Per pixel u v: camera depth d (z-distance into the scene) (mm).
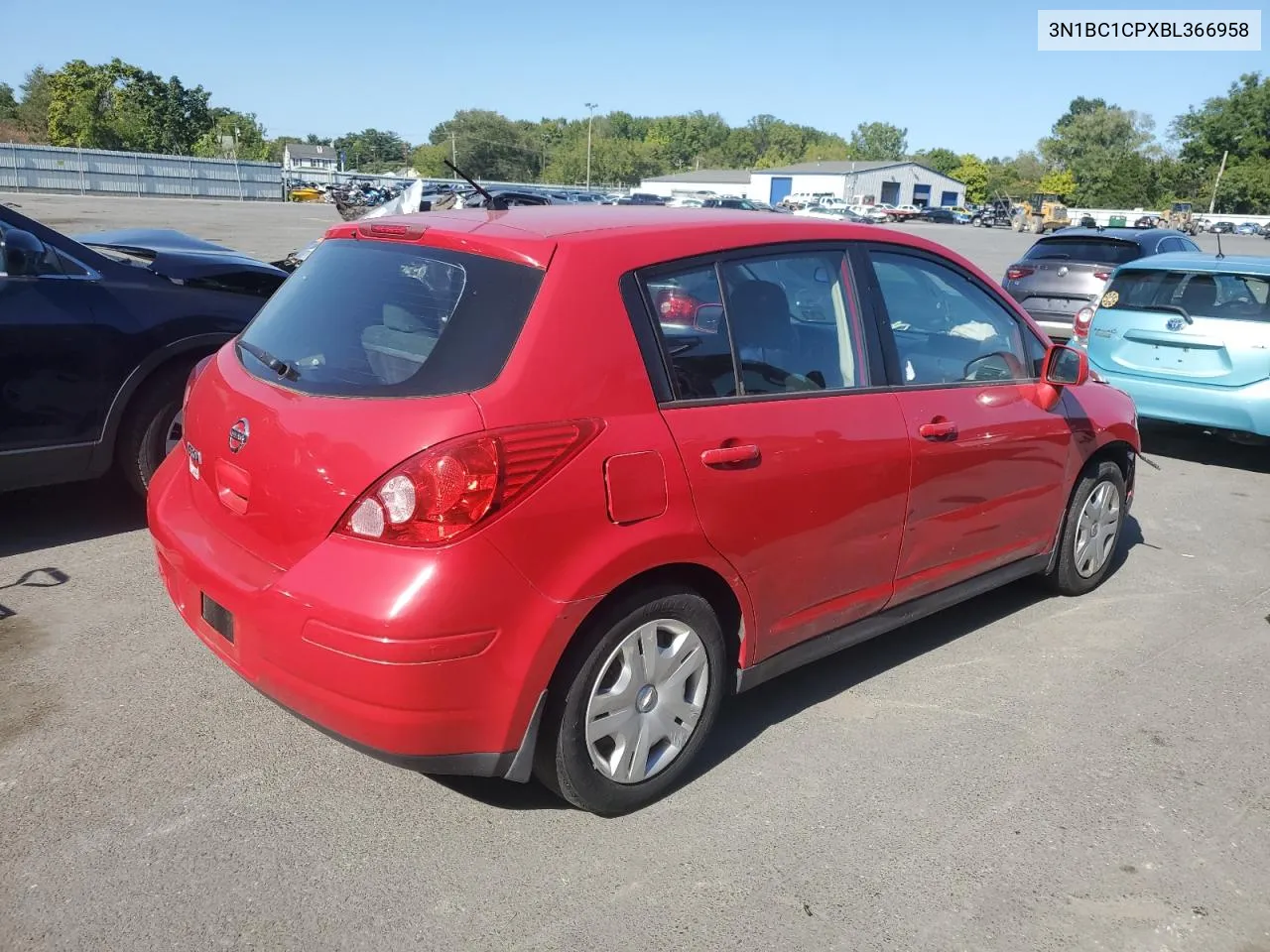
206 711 3508
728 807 3111
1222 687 4066
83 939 2445
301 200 55469
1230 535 6102
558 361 2697
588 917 2609
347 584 2516
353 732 2604
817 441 3227
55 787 3033
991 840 3012
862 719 3689
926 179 103438
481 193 3537
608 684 2885
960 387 3871
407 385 2670
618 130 172000
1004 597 4941
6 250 4676
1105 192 103562
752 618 3197
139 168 50188
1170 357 7594
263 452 2781
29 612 4203
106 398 4965
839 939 2576
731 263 3174
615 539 2723
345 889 2666
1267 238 70625
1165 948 2613
